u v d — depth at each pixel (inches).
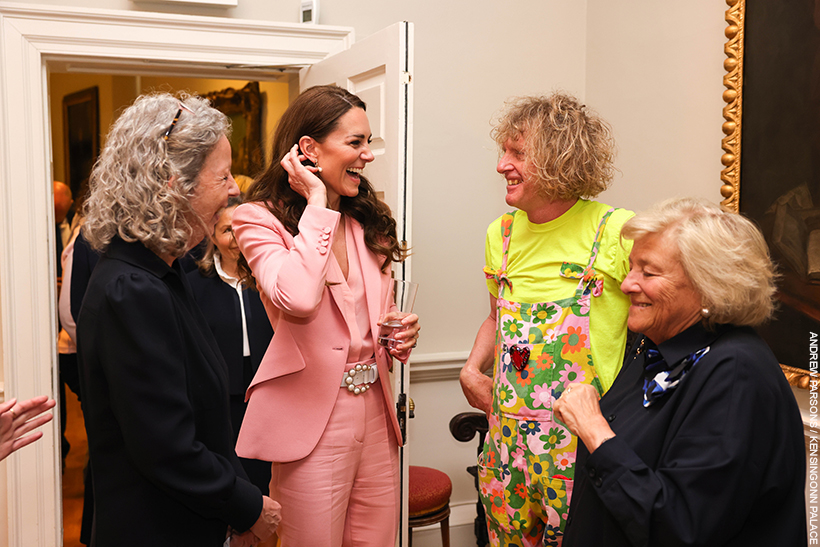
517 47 128.2
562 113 71.1
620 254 68.7
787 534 43.2
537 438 71.0
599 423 47.7
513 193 73.4
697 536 41.1
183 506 48.5
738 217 47.0
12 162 103.1
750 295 44.6
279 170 69.5
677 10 107.3
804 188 80.9
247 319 96.9
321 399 66.6
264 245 65.2
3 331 103.9
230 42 111.3
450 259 125.8
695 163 104.1
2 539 106.9
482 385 81.7
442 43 123.1
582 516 50.8
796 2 81.8
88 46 105.3
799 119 81.7
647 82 114.9
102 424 46.9
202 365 50.0
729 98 91.4
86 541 90.4
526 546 74.9
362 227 74.0
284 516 68.3
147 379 44.8
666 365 48.8
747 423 42.0
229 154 51.7
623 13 120.9
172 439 45.2
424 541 122.7
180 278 51.8
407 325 69.4
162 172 46.4
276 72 119.5
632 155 119.4
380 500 71.5
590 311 70.7
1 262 103.0
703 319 46.9
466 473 128.0
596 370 70.2
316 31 115.2
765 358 44.6
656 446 46.3
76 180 223.3
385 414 72.5
